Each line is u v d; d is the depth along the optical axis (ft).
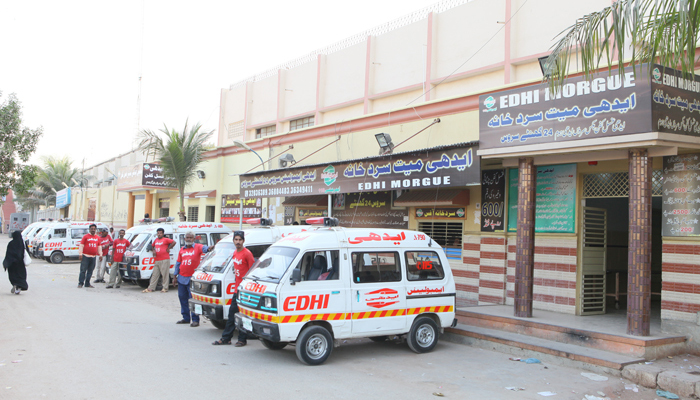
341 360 26.23
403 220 48.26
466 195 41.78
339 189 47.16
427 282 28.76
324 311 25.30
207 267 33.22
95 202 141.28
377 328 26.73
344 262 26.43
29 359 23.77
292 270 24.81
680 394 21.39
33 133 53.06
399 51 61.52
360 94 65.77
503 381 22.85
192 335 31.35
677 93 26.00
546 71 24.71
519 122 30.99
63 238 82.89
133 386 20.31
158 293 50.49
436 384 22.18
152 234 53.62
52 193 180.86
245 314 26.78
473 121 40.93
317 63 72.74
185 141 77.41
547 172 36.42
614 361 24.03
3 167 51.19
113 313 37.88
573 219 34.65
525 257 31.53
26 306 38.83
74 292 49.03
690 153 27.73
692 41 19.21
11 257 44.29
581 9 43.93
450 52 55.47
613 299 44.50
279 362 25.36
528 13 48.34
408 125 46.96
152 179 89.45
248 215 71.46
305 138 60.75
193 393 19.72
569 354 25.70
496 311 33.91
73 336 29.12
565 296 34.73
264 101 84.28
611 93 26.53
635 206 26.30
